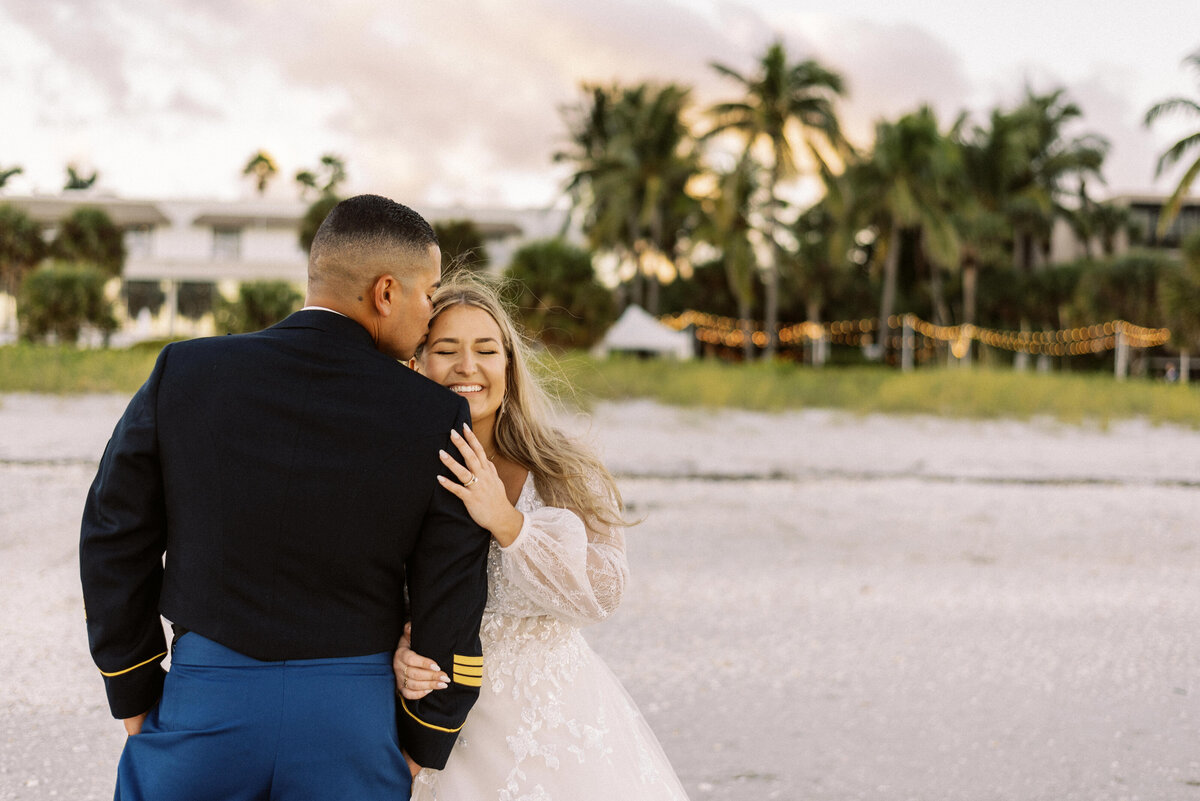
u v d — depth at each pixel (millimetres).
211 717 1639
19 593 4652
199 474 1670
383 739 1715
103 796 2770
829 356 43281
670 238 45219
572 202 39781
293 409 1700
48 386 13219
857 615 4758
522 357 2332
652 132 38375
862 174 37875
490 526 1874
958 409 15219
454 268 2414
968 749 3225
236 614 1652
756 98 35969
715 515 7305
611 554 2195
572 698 2133
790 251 45750
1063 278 44344
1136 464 10672
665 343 28359
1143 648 4336
